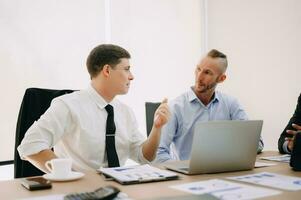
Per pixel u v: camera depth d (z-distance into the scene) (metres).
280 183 1.16
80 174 1.28
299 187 1.10
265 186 1.12
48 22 2.81
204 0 3.66
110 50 1.78
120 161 1.83
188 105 2.37
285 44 3.06
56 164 1.25
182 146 2.34
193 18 3.65
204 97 2.36
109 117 1.79
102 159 1.75
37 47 2.76
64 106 1.72
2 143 2.60
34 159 1.54
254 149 1.41
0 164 2.59
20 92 2.68
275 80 3.14
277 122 3.13
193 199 0.94
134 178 1.19
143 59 3.34
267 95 3.20
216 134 1.32
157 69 3.42
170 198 0.95
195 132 1.29
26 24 2.71
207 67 2.27
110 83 1.78
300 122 2.13
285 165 1.54
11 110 2.64
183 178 1.26
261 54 3.24
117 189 0.99
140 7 3.34
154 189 1.09
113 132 1.78
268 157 1.77
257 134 1.40
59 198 1.00
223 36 3.55
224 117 2.41
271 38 3.16
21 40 2.69
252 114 3.33
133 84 3.26
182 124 2.34
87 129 1.73
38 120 1.68
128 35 3.26
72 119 1.73
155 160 1.88
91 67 1.82
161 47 3.46
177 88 3.55
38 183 1.13
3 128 2.61
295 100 2.98
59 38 2.87
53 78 2.83
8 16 2.63
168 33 3.51
